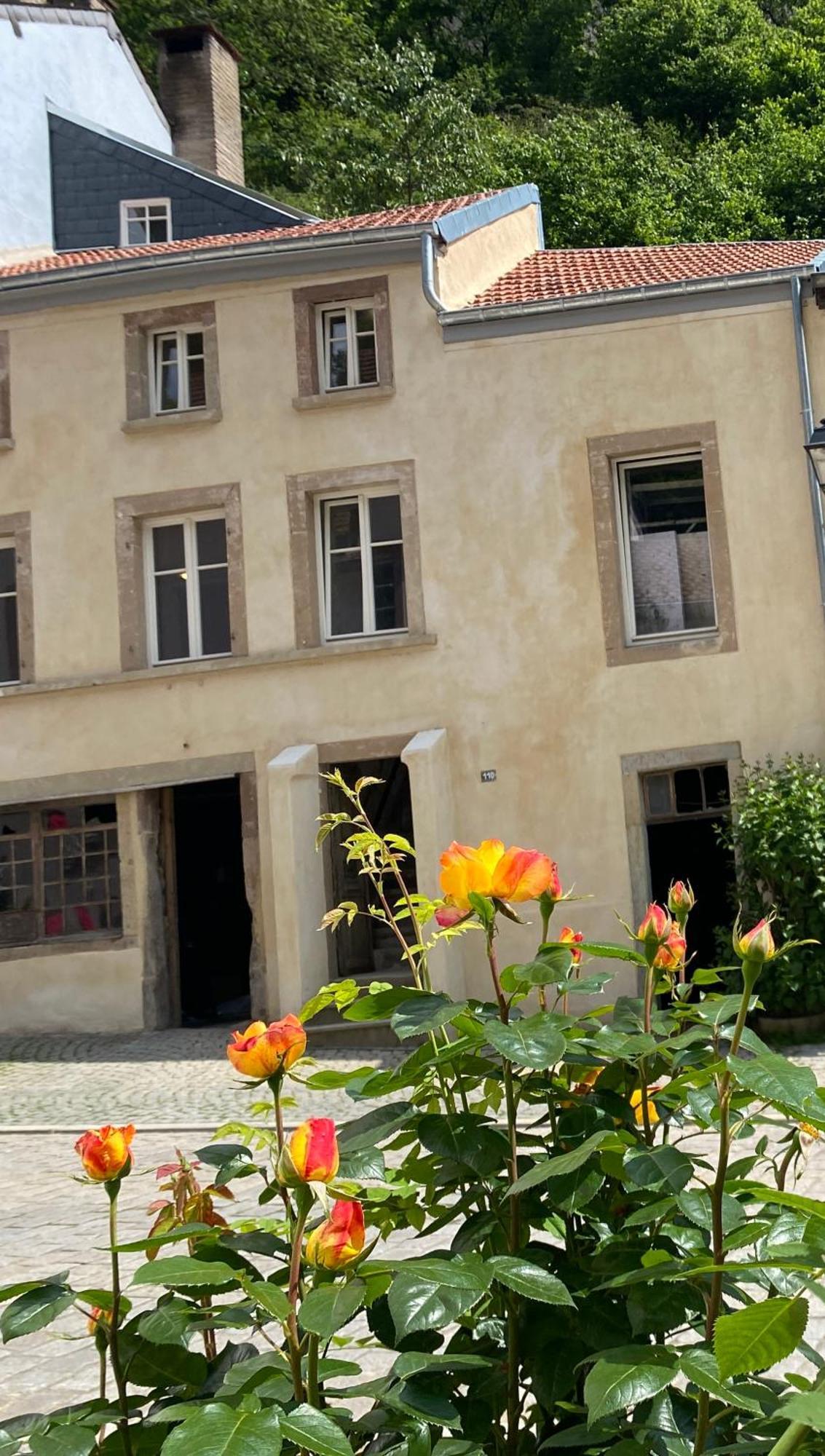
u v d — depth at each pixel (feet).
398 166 127.03
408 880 64.90
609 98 153.58
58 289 64.34
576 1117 8.46
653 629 59.31
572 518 59.36
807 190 132.36
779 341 58.03
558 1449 7.75
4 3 83.35
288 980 57.88
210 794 67.56
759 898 50.83
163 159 85.51
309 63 149.48
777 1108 8.20
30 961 63.16
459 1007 7.98
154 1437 7.50
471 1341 8.09
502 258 72.84
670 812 58.18
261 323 63.31
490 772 59.00
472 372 60.85
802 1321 5.99
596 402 59.47
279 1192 7.73
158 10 143.33
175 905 64.18
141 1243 7.81
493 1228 8.32
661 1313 7.60
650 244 124.36
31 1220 31.45
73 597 64.03
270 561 62.39
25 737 63.67
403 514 60.95
